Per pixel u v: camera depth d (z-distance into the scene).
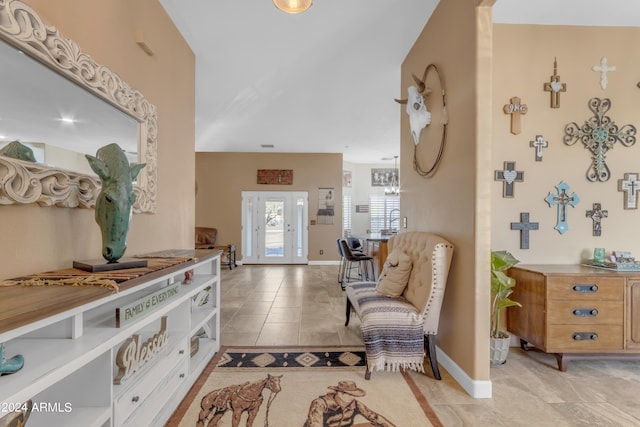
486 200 1.92
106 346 1.13
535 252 2.73
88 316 1.45
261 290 4.95
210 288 2.58
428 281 2.16
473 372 1.93
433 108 2.56
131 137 1.88
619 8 2.51
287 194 7.86
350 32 2.75
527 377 2.18
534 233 2.73
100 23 1.61
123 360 1.31
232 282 5.58
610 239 2.74
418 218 2.90
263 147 7.27
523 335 2.51
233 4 2.35
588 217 2.74
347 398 1.90
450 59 2.25
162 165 2.34
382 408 1.80
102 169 1.37
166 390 1.65
